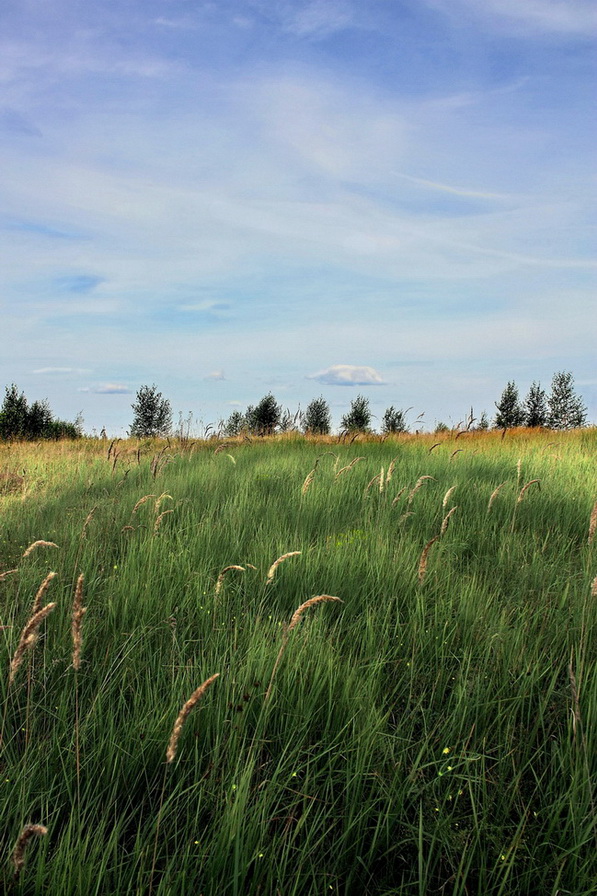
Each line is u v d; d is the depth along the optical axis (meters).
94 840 2.28
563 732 3.06
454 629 3.98
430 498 7.41
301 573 4.84
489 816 2.58
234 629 4.04
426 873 2.26
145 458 12.17
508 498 7.40
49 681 3.43
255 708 3.12
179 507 7.26
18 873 1.96
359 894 2.29
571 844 2.41
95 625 4.09
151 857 2.33
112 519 6.83
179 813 2.56
